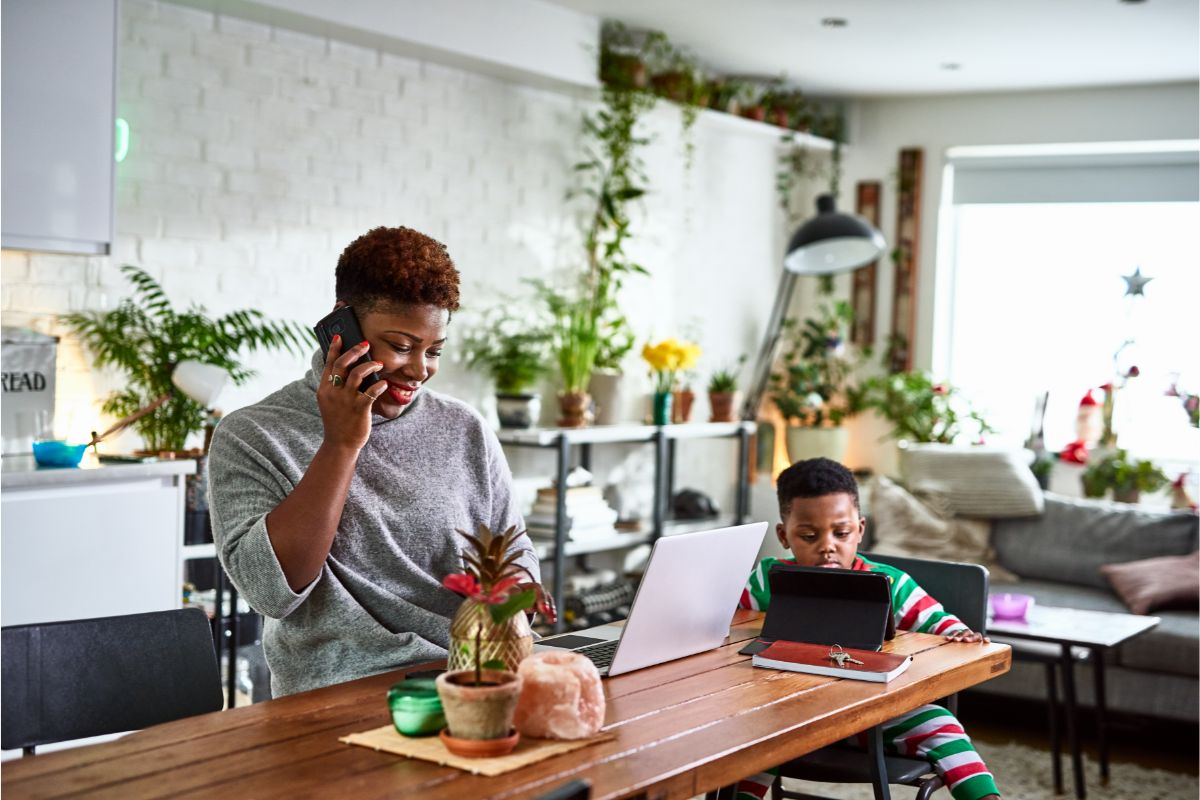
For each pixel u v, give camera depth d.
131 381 3.83
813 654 1.95
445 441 1.88
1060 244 6.52
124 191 3.92
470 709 1.39
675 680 1.81
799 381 6.54
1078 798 3.66
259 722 1.53
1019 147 6.48
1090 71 5.92
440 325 1.74
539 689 1.48
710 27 5.36
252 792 1.28
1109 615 3.89
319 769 1.36
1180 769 4.05
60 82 3.46
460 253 4.98
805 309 6.95
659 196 6.01
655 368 5.47
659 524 5.40
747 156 6.59
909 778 2.23
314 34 4.38
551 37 5.00
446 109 4.89
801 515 2.44
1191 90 6.09
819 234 5.57
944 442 6.38
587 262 5.59
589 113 5.55
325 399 1.61
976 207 6.72
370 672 1.79
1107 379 6.39
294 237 4.39
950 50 5.62
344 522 1.76
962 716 4.57
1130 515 5.13
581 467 5.58
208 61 4.11
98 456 3.59
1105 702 4.09
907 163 6.70
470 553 1.87
